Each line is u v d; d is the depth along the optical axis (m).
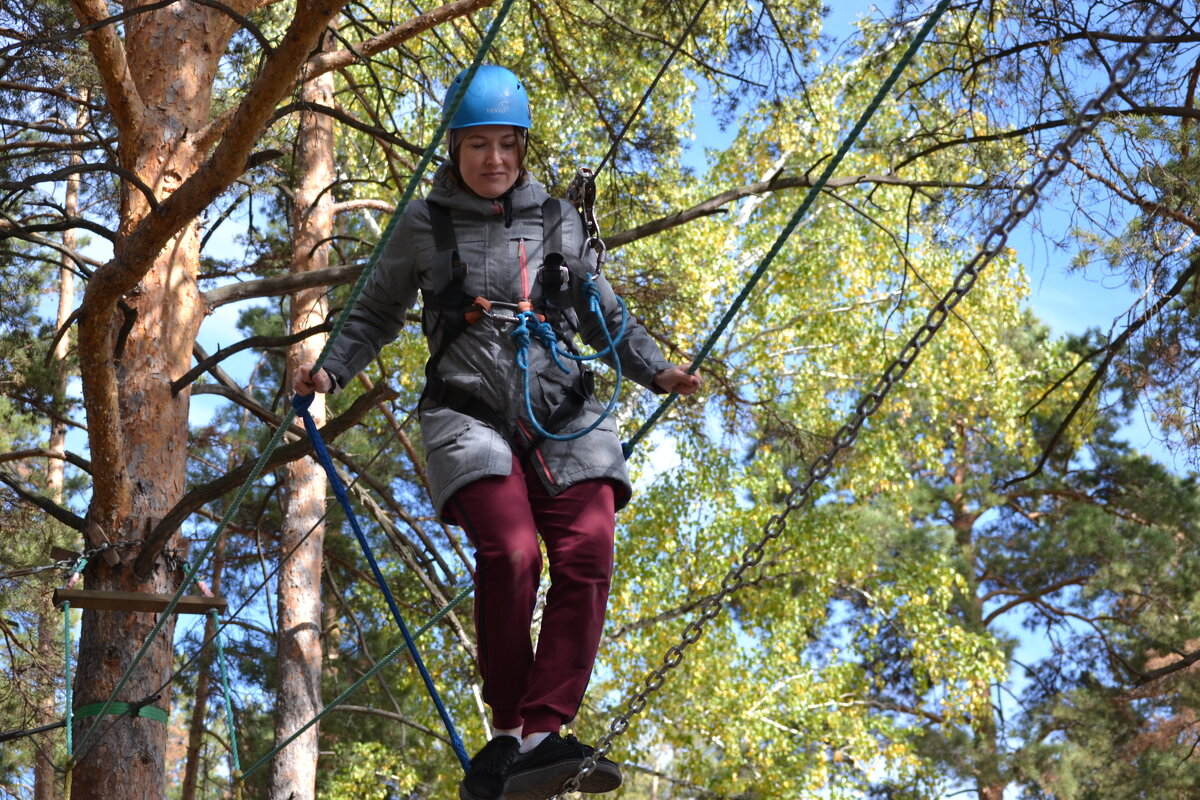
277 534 17.16
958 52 9.81
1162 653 17.67
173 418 7.68
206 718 17.73
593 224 3.19
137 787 6.98
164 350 7.76
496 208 3.09
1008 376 19.88
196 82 8.12
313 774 12.88
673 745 18.39
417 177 2.85
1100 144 8.62
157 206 6.11
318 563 13.52
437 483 2.94
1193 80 8.65
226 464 18.53
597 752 2.94
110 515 7.27
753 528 17.94
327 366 3.22
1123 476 22.55
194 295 8.03
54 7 9.04
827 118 17.89
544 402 2.99
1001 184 8.94
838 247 19.22
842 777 18.47
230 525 17.59
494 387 2.97
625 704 17.52
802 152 18.50
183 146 7.88
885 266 19.16
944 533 19.61
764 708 18.17
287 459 6.64
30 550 10.53
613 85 12.03
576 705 2.91
